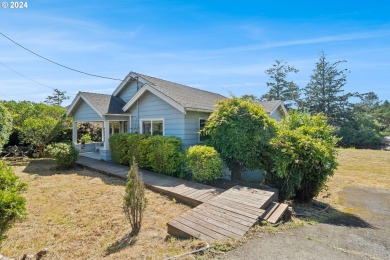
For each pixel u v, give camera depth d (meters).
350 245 3.72
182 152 9.10
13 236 4.32
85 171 10.16
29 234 4.41
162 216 5.21
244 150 7.88
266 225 4.29
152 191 7.18
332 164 6.64
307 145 6.44
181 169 8.98
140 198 4.48
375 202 6.93
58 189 7.36
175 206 5.89
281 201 6.79
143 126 11.62
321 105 33.50
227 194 5.82
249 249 3.34
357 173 11.37
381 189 8.49
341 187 8.75
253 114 8.19
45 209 5.67
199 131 9.80
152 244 3.84
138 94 11.16
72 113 14.49
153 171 9.50
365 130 29.19
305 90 35.09
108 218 5.12
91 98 12.98
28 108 13.98
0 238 3.13
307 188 6.71
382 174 11.16
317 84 34.06
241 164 8.43
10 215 2.91
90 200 6.34
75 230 4.57
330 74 33.16
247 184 7.36
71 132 16.44
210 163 7.62
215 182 8.13
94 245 3.99
